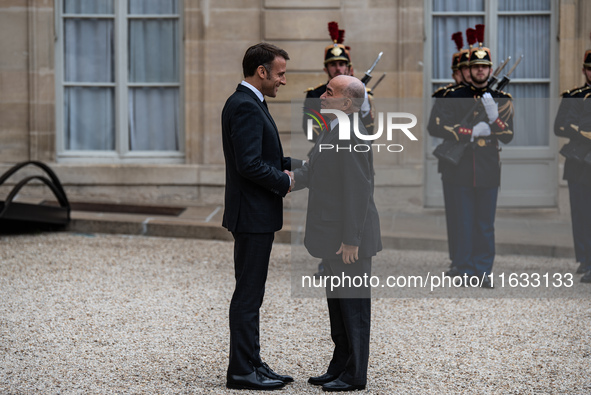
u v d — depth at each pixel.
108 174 20.83
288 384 9.03
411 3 20.22
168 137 21.67
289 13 20.44
